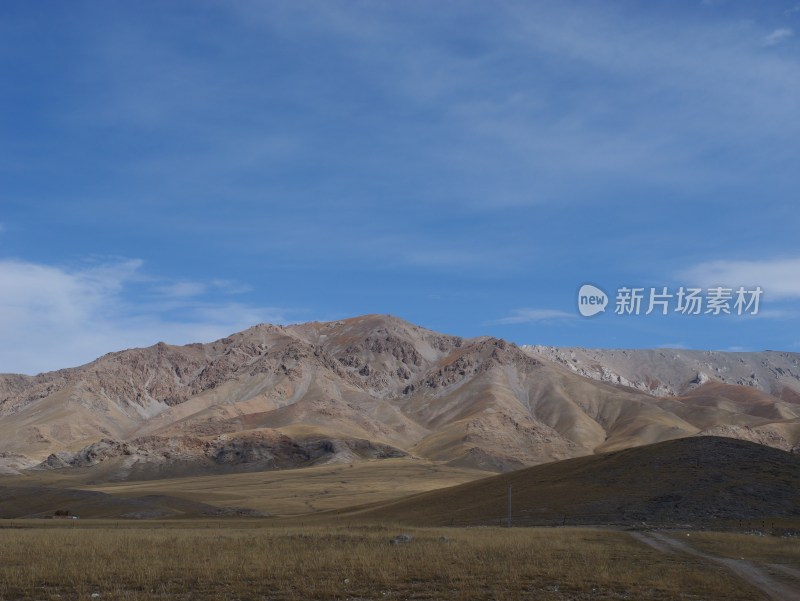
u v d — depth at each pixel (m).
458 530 77.12
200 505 150.25
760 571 46.69
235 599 35.56
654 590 38.97
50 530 78.81
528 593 37.66
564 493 105.31
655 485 102.50
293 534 68.38
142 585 38.62
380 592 37.53
